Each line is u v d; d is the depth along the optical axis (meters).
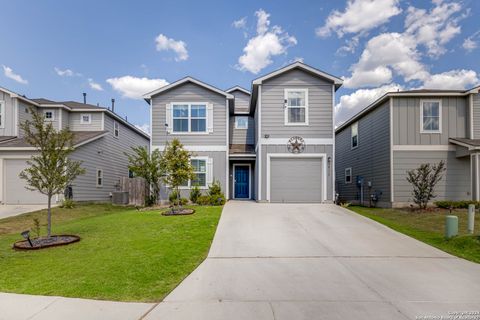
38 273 5.00
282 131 13.66
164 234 7.73
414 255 6.24
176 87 14.94
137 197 16.69
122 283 4.56
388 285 4.62
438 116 13.75
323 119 13.64
